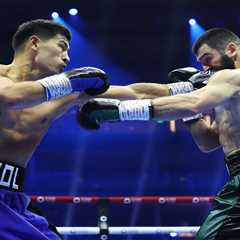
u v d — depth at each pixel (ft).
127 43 44.78
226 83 8.34
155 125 47.96
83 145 48.62
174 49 44.52
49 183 48.08
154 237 25.86
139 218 42.34
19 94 7.61
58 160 48.67
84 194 48.29
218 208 9.12
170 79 10.75
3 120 8.53
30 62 9.00
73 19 42.39
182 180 47.73
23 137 8.75
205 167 47.73
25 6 40.96
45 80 7.83
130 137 48.67
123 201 13.29
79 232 12.77
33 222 8.52
